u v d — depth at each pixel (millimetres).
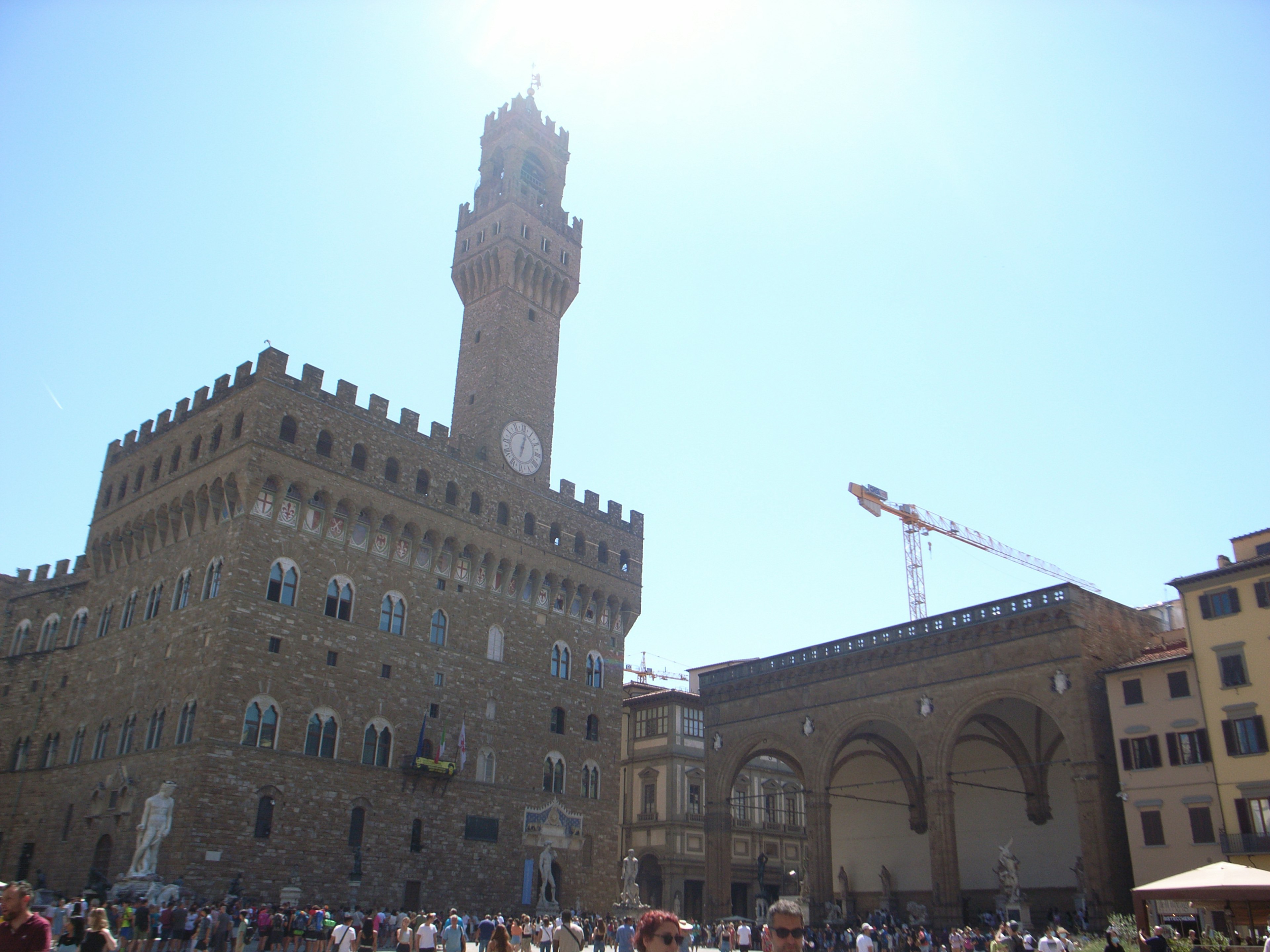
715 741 84938
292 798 66438
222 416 74125
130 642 74875
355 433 77000
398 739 74375
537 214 100250
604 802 90000
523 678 85688
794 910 10344
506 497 88688
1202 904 50531
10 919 15258
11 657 84000
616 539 99250
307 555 71938
